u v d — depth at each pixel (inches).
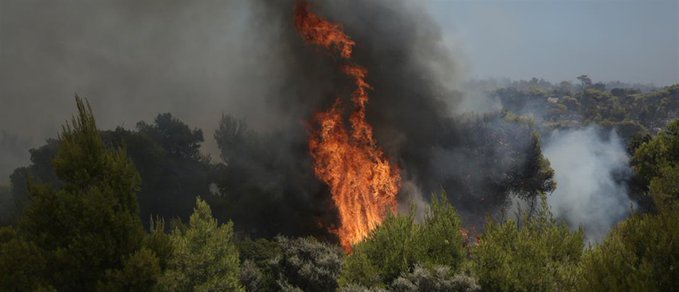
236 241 1421.0
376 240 818.8
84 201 622.5
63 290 613.6
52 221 630.5
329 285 1108.5
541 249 678.5
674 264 510.9
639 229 564.7
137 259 605.9
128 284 608.7
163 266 679.1
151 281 624.1
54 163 655.1
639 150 2261.3
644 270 513.3
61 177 658.2
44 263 603.5
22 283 594.2
